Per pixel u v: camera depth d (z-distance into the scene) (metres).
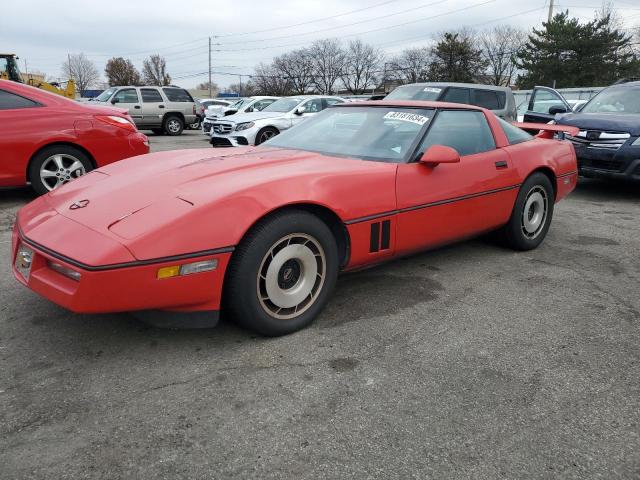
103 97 18.38
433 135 3.48
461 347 2.71
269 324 2.67
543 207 4.43
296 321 2.79
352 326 2.92
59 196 2.89
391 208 3.09
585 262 4.18
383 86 73.69
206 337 2.75
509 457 1.90
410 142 3.38
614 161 6.82
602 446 1.97
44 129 5.68
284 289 2.74
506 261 4.14
